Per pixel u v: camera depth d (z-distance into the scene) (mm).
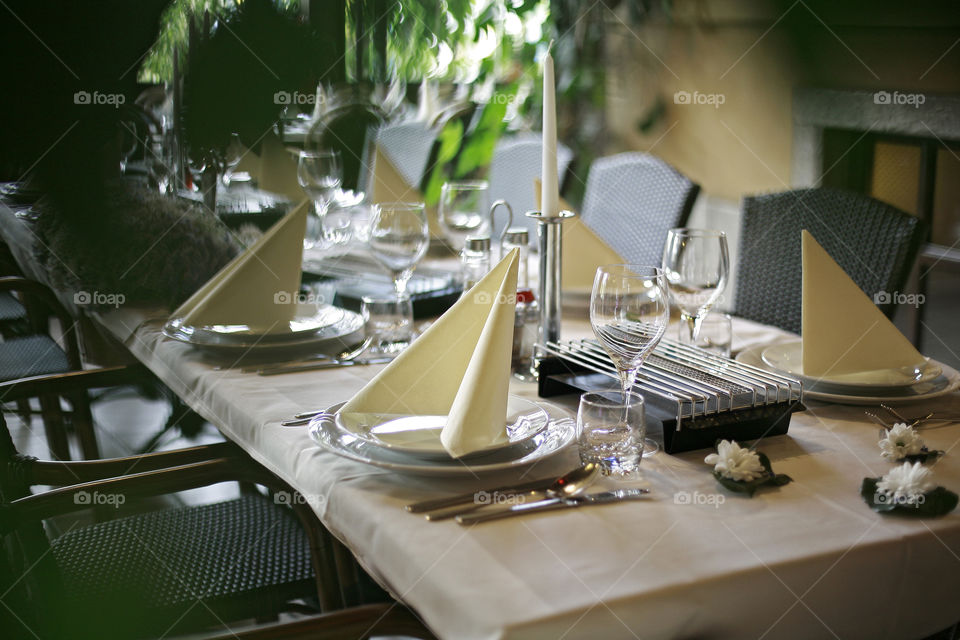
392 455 854
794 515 747
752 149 3514
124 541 1257
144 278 1745
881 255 1524
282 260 1316
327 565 1132
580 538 706
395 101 2982
